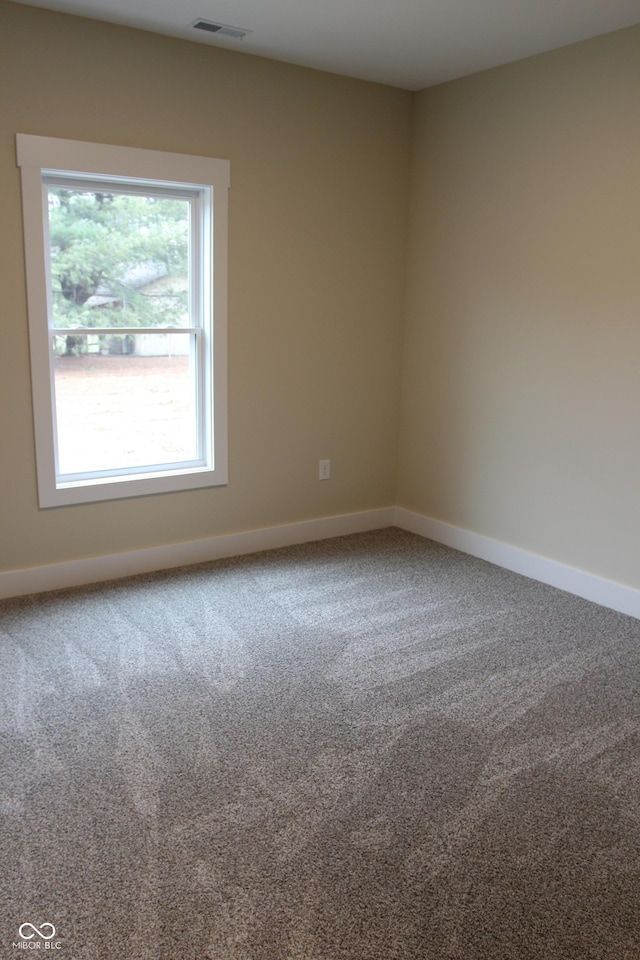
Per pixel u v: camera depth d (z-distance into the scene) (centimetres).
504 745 234
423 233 412
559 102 330
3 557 330
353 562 392
